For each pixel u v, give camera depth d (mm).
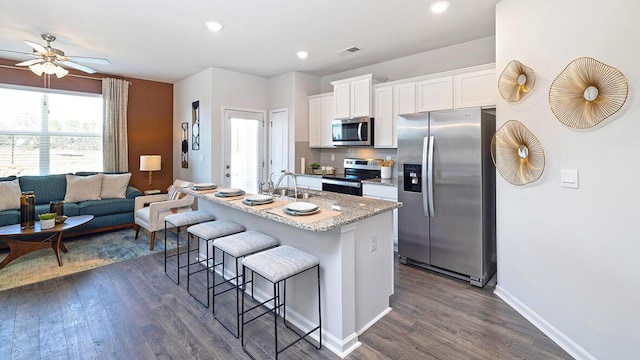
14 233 3154
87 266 3406
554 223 2125
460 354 1953
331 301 2031
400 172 3467
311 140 5395
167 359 1917
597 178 1820
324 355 1962
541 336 2143
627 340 1676
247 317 2398
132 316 2402
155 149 5918
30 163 4762
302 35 3600
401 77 4500
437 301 2641
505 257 2637
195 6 2871
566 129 2021
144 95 5750
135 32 3475
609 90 1729
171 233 4691
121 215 4715
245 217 2836
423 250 3320
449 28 3416
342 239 1959
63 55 3480
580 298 1926
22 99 4660
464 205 2988
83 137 5203
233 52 4211
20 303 2594
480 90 3447
